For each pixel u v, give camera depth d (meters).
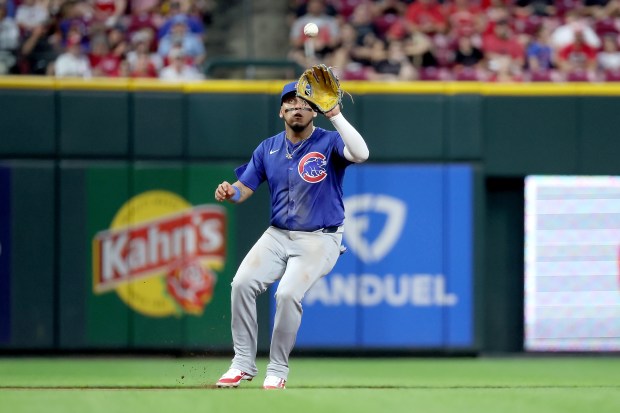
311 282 23.61
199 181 39.06
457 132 39.56
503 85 39.91
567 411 20.12
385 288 39.41
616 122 40.03
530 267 40.28
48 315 38.84
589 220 40.22
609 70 50.47
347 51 49.19
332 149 23.81
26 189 38.81
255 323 23.92
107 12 50.09
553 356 40.56
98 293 38.94
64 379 30.48
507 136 39.94
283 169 23.78
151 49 49.53
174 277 39.00
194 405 20.33
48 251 38.88
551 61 50.28
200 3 53.03
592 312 40.25
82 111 38.94
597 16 52.72
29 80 38.88
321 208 23.70
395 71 48.22
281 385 23.66
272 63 40.00
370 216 39.38
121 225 38.97
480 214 39.69
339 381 30.28
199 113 39.09
